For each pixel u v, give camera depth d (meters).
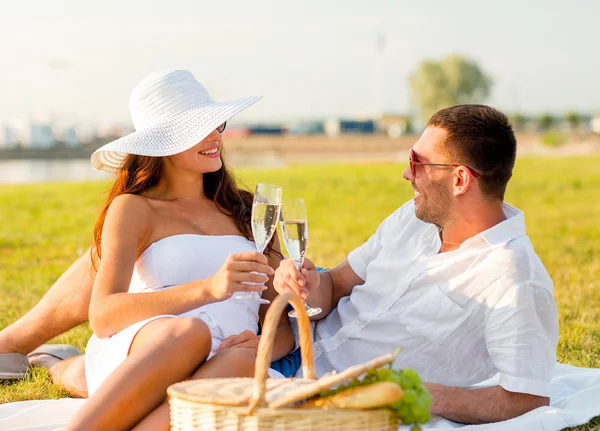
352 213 14.75
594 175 25.33
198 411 2.37
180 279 3.46
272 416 2.27
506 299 3.09
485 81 94.12
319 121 100.31
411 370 2.39
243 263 2.97
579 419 3.09
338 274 3.80
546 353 3.10
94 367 3.25
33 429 3.28
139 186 3.61
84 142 69.31
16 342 4.26
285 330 3.59
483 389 3.13
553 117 88.00
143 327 3.03
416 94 94.50
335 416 2.25
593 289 6.64
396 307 3.37
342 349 3.54
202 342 2.87
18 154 60.41
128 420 2.77
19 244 10.23
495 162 3.15
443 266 3.24
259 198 3.21
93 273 4.05
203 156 3.58
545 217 13.36
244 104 3.60
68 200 17.95
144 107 3.67
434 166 3.23
